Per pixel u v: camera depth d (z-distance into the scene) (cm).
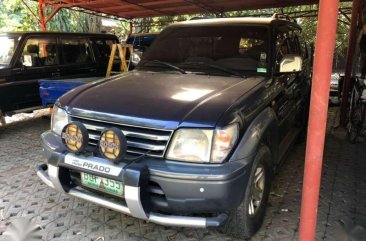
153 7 1035
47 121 676
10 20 1694
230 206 235
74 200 350
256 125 260
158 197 241
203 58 367
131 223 308
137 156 245
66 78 661
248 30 373
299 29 511
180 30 407
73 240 282
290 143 402
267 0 926
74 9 1082
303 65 475
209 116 238
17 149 510
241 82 313
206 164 231
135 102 264
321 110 203
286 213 325
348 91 617
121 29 1647
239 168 233
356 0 583
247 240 280
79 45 695
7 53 593
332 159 470
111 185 244
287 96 377
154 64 380
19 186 383
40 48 625
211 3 969
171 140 236
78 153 255
